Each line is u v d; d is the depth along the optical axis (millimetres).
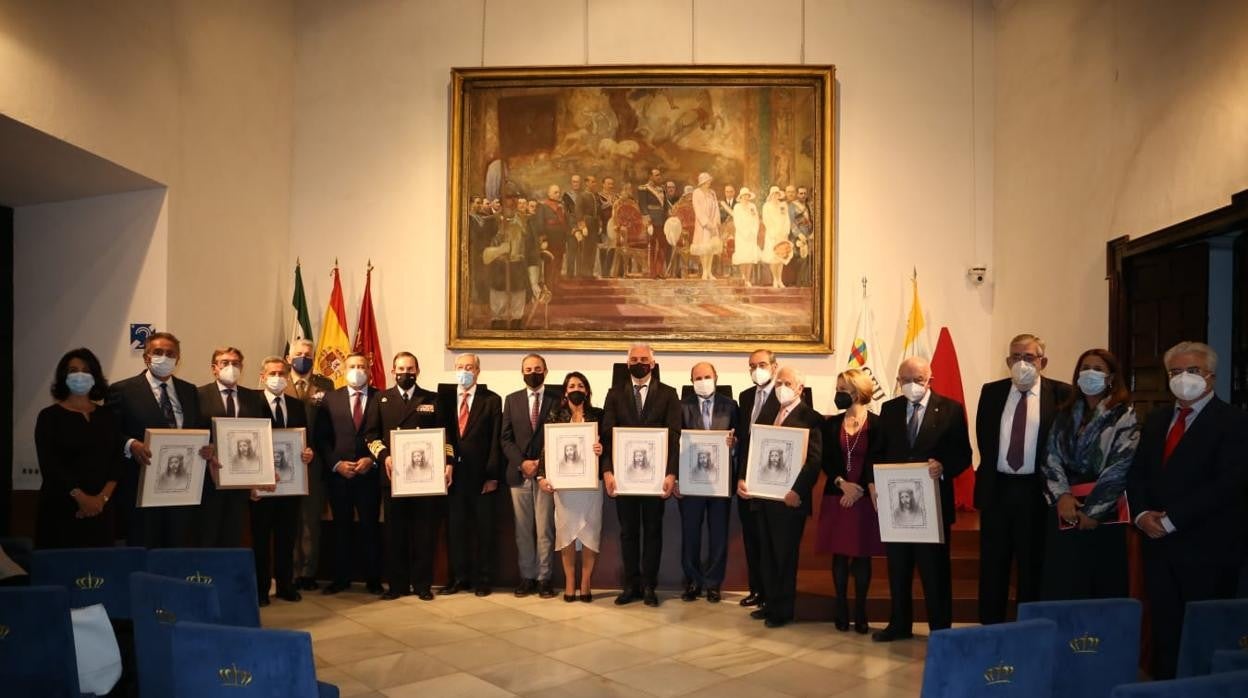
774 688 4500
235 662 2467
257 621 3596
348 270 8953
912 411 5438
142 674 3029
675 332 8719
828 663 4969
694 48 8922
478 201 8867
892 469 5262
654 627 5793
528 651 5164
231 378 6062
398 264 8945
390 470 6527
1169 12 5832
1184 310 5750
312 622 5863
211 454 5527
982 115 8891
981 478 5062
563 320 8781
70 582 3539
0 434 6789
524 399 6855
